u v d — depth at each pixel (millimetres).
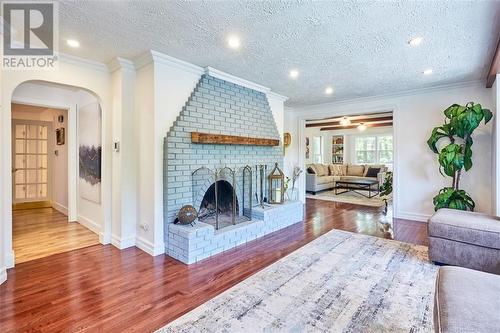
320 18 2176
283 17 2160
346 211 5477
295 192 6008
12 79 2619
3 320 1816
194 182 3301
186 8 2025
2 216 2355
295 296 2125
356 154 10453
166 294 2162
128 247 3262
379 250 3141
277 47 2746
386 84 4137
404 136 4688
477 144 4016
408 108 4641
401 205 4750
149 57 2926
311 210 5582
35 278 2436
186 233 2793
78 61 3068
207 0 1921
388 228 4117
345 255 2982
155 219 3021
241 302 2037
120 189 3225
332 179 8867
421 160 4527
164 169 3053
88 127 4039
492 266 2438
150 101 3020
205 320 1817
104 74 3312
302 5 1990
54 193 5480
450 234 2635
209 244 2980
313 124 9000
